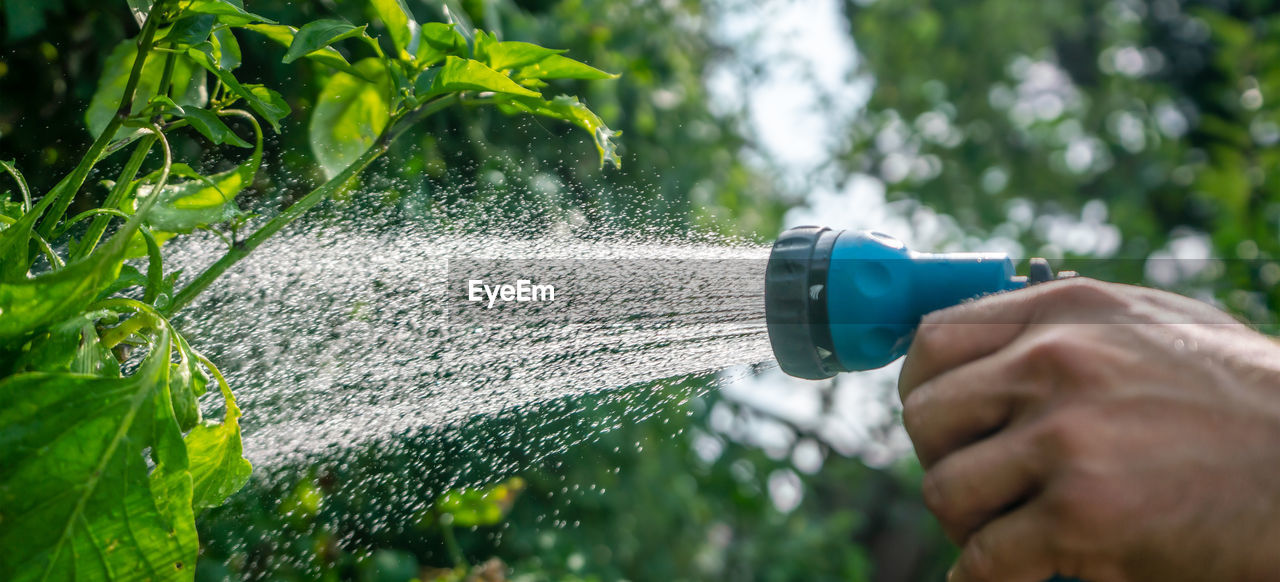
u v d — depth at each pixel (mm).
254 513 788
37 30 774
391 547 1090
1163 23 4191
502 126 1094
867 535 3904
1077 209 4125
